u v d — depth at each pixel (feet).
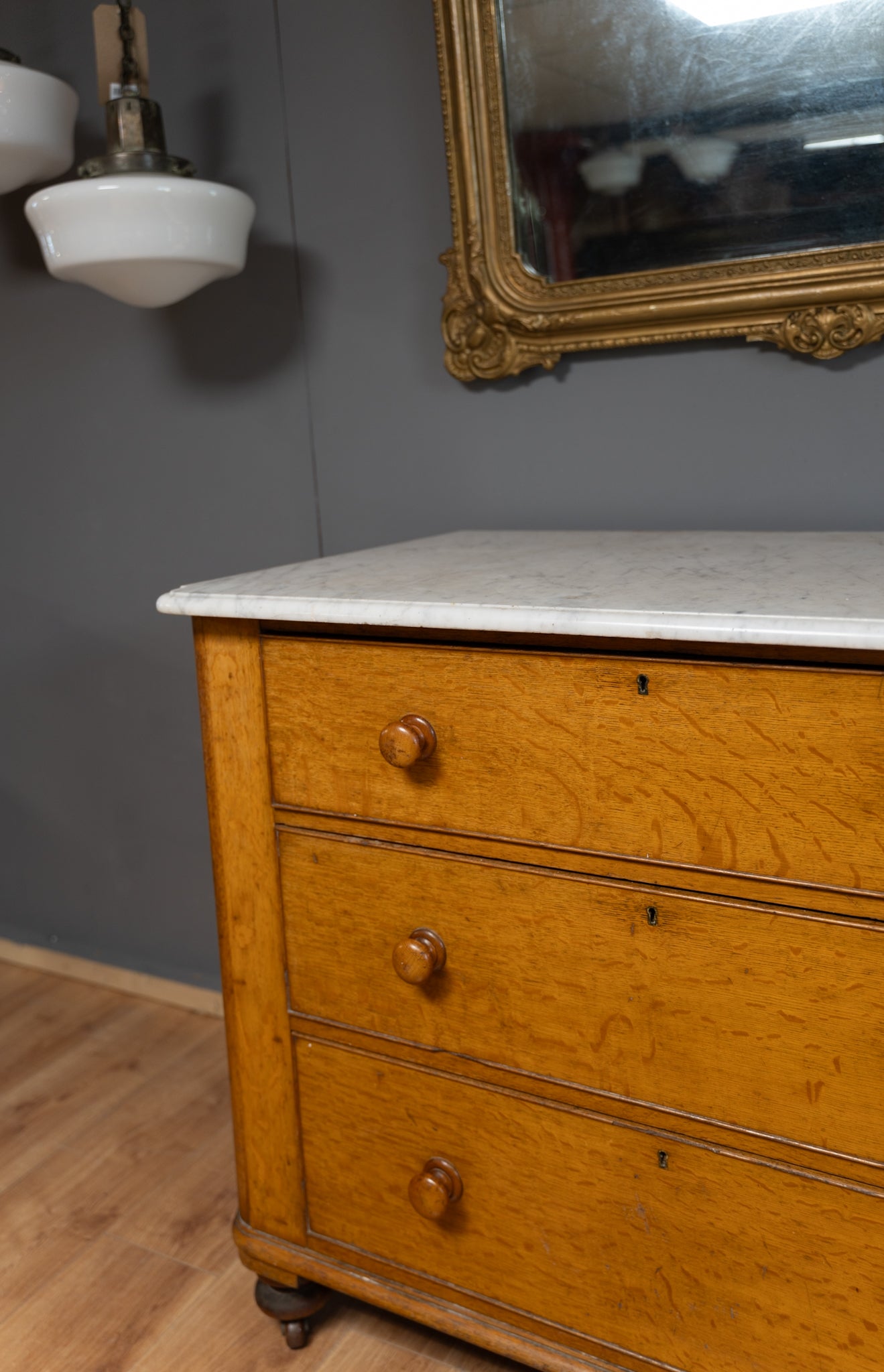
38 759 6.58
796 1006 2.82
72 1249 4.55
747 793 2.77
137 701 6.14
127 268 4.36
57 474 6.05
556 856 3.08
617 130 4.21
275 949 3.70
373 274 4.91
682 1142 3.08
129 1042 6.06
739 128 4.02
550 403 4.63
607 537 4.26
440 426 4.91
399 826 3.34
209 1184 4.91
